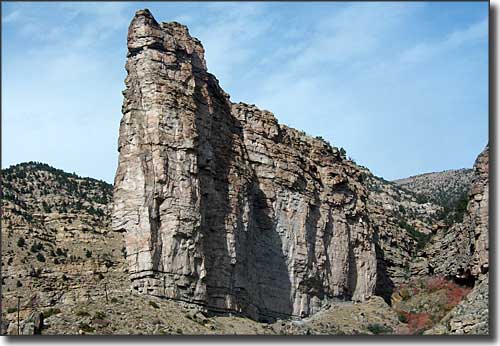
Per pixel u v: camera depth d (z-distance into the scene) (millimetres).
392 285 135375
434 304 121125
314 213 118375
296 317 110562
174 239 92250
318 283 115812
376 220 140375
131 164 93625
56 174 156000
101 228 138500
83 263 119938
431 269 134625
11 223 130875
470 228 115250
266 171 112500
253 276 104562
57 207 144250
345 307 117375
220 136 105250
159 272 91062
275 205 111812
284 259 111062
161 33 99250
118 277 117562
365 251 126562
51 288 114750
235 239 101125
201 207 96062
